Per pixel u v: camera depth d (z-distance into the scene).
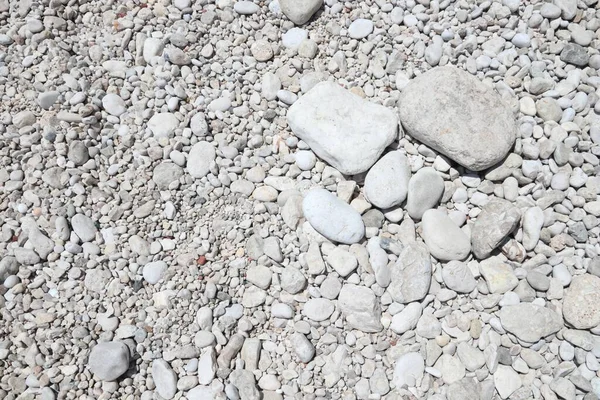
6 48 1.26
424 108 1.16
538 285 1.12
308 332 1.12
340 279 1.13
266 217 1.17
